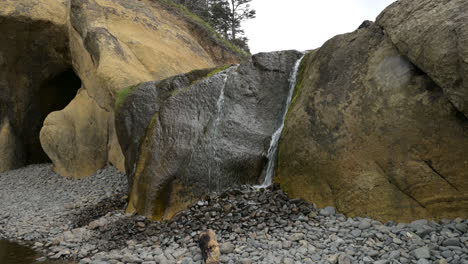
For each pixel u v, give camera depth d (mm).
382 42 5945
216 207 6688
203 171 7285
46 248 6594
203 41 19250
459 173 4715
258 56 8320
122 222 7211
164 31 14883
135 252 5750
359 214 5465
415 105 5137
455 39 4422
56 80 15859
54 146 12438
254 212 6184
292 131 6617
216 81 8211
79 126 12375
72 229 7539
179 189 7270
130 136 8484
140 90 8820
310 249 4852
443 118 4855
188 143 7574
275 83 7973
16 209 9586
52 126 12500
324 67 6652
